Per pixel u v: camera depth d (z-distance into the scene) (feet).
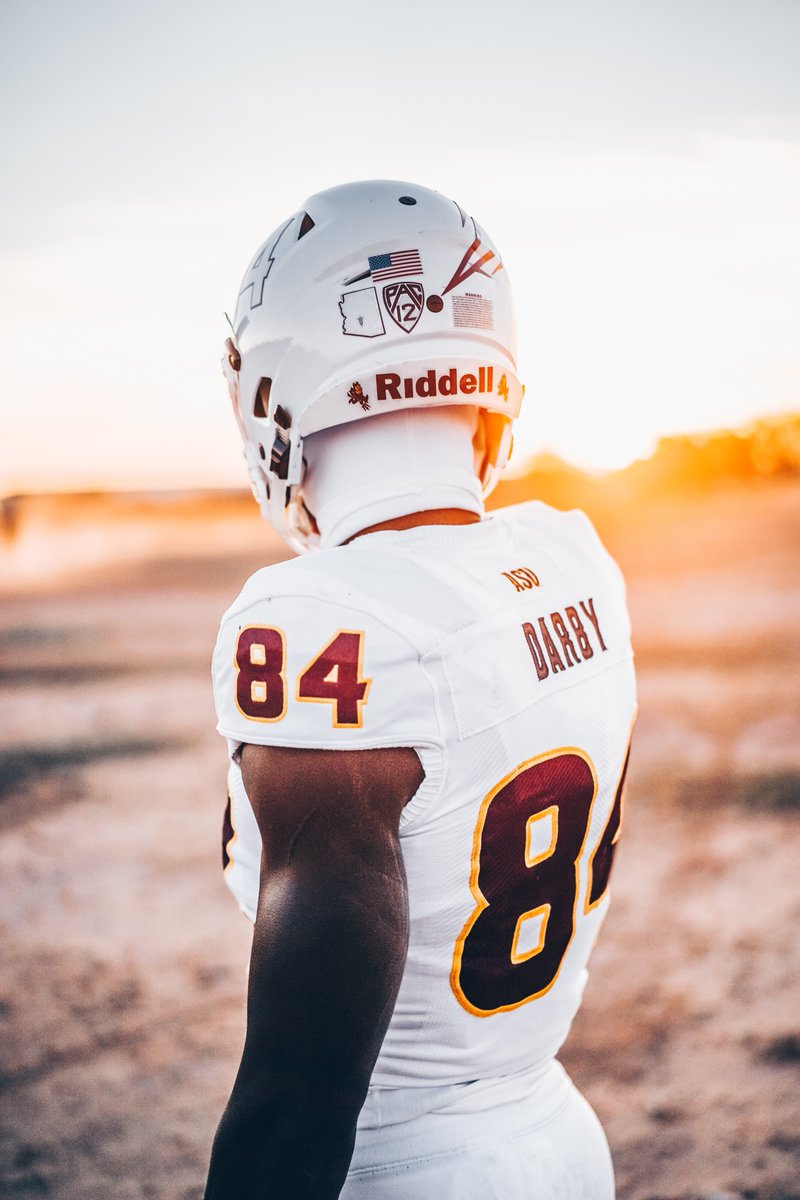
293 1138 3.38
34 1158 12.51
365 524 4.42
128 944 18.65
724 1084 13.41
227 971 17.43
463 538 4.28
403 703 3.70
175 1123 13.17
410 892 3.89
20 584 114.62
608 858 4.75
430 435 4.45
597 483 148.97
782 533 107.96
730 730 32.22
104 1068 14.51
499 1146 4.21
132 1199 11.69
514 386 4.68
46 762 32.55
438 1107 4.19
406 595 3.88
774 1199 11.21
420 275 4.41
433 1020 4.09
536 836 4.10
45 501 197.16
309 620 3.78
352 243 4.43
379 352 4.36
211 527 191.93
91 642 65.05
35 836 24.98
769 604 63.36
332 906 3.50
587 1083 13.61
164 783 29.32
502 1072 4.34
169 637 66.08
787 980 15.93
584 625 4.53
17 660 58.29
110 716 40.19
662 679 41.60
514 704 3.96
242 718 3.78
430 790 3.76
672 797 25.34
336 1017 3.42
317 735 3.62
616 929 18.12
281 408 4.62
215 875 22.00
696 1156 12.05
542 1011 4.42
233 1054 14.76
